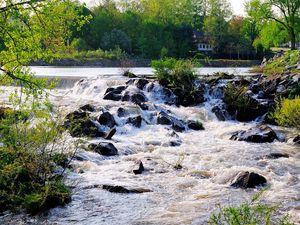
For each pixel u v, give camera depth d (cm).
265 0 4712
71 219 802
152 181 1042
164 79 2275
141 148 1393
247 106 2003
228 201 902
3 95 1912
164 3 9306
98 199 904
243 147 1451
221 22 8131
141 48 7738
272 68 3434
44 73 3966
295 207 862
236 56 7869
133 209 855
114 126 1650
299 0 4600
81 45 6938
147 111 1889
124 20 8319
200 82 2288
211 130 1800
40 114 940
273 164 1227
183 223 780
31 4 859
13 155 913
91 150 1253
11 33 880
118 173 1097
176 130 1741
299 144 1490
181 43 8244
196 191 974
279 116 1734
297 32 4772
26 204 826
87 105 1827
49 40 919
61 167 1072
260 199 913
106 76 2742
